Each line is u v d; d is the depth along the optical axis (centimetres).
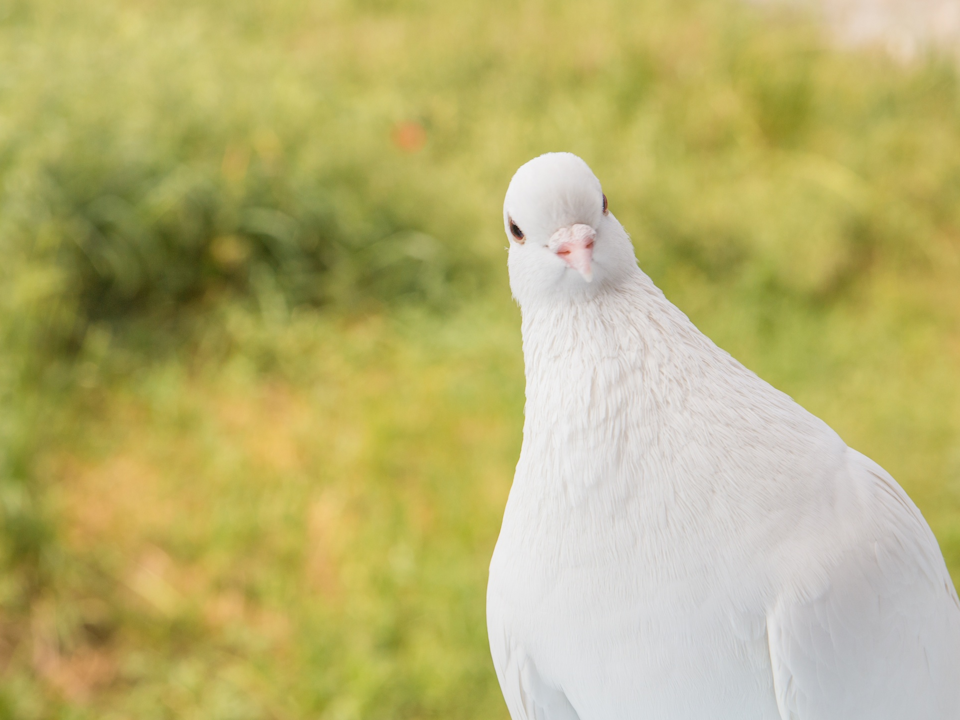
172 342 533
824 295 553
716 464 189
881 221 594
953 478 429
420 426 476
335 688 371
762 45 752
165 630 402
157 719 373
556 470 198
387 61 795
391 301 564
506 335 525
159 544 437
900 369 496
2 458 419
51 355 506
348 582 411
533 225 197
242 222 560
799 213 577
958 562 394
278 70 723
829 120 686
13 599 406
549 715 238
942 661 215
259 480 460
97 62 637
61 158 539
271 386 518
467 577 399
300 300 561
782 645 193
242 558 427
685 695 204
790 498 191
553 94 741
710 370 196
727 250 567
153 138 579
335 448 474
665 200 592
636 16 841
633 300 199
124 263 533
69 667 393
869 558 195
